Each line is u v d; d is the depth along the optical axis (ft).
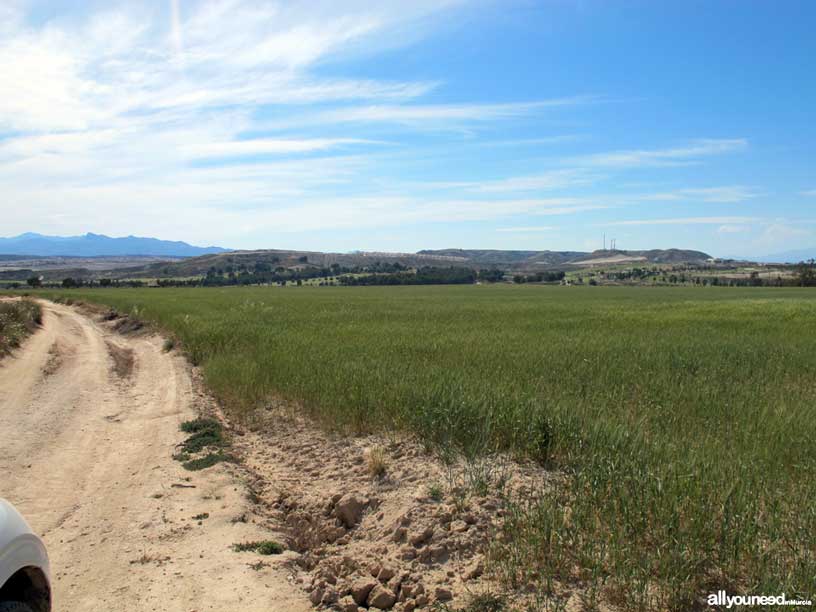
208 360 63.52
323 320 106.01
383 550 20.59
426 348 60.08
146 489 27.27
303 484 28.45
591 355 54.75
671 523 17.97
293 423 37.65
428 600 17.12
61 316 145.89
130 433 38.19
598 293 303.68
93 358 73.77
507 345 63.41
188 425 38.68
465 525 20.48
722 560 17.06
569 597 16.29
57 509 24.93
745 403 35.22
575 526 18.65
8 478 28.55
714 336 75.92
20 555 12.18
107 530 22.71
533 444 26.68
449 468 25.77
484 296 258.16
